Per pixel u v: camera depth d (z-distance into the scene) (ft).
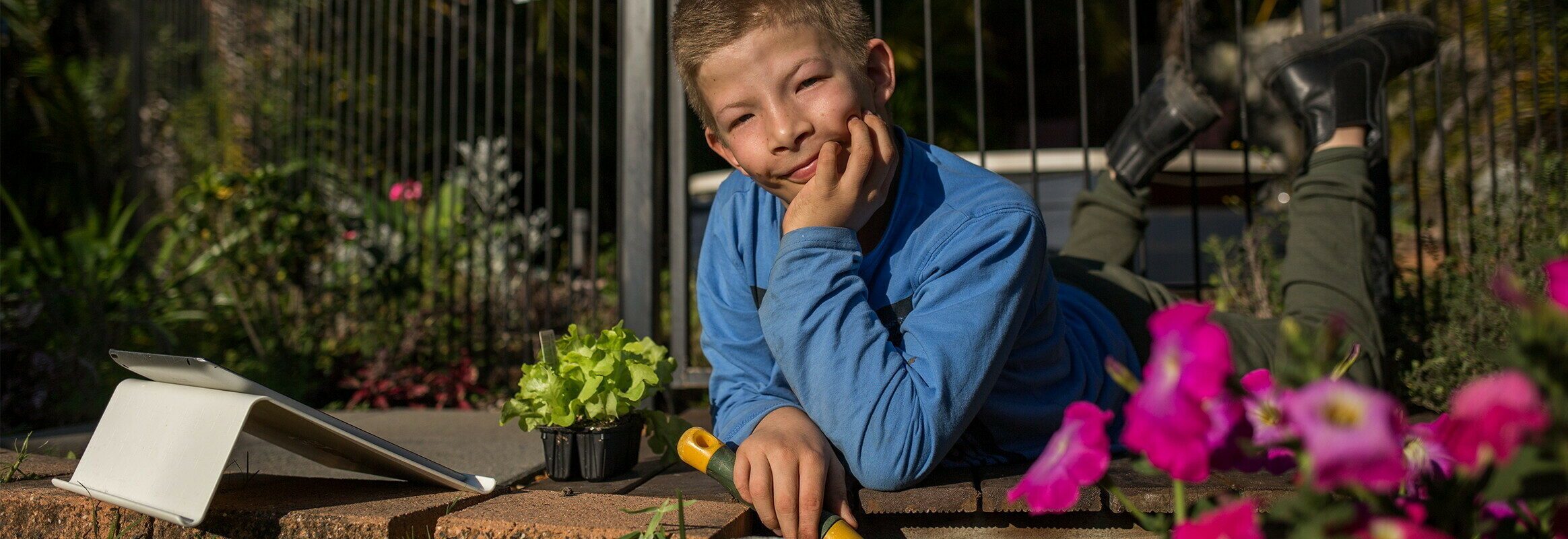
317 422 4.40
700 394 11.22
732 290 5.52
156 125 22.94
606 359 5.88
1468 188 8.57
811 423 4.69
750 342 5.37
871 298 5.05
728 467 4.40
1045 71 36.73
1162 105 8.54
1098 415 2.68
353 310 13.62
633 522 4.18
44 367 10.59
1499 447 2.13
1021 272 4.69
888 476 4.43
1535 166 8.40
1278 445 2.37
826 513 4.26
